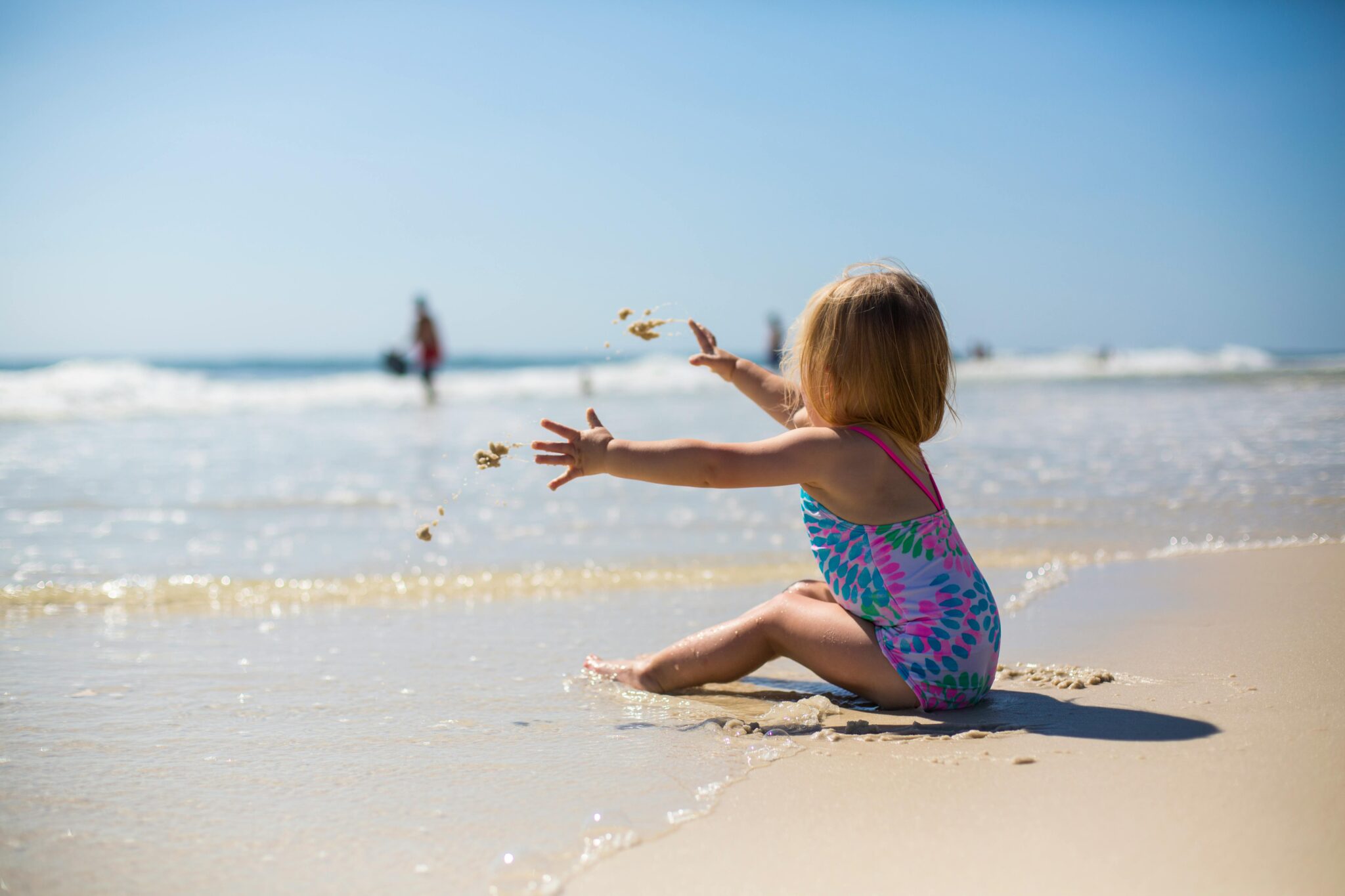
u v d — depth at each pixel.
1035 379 25.03
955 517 5.28
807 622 2.47
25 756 2.05
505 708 2.44
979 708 2.37
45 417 13.03
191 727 2.26
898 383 2.43
